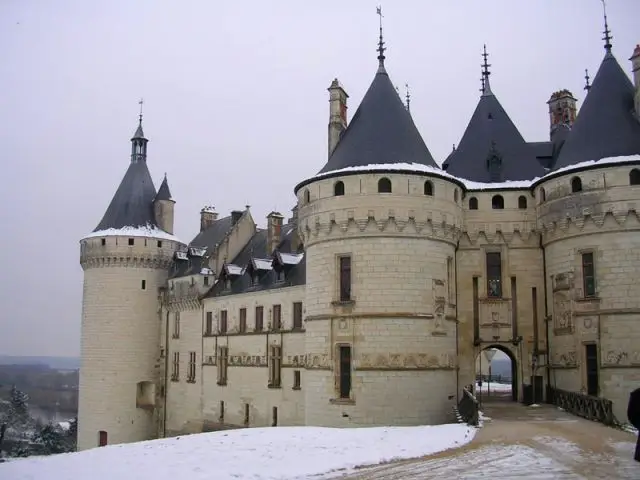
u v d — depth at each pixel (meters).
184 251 59.03
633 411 17.89
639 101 32.59
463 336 35.12
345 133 34.88
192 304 54.31
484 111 39.91
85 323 56.88
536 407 32.22
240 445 22.72
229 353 49.81
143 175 60.38
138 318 56.31
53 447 95.81
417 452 20.81
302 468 19.02
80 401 56.59
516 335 34.84
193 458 20.78
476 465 18.38
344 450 21.33
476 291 35.47
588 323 31.16
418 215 31.67
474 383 34.56
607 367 30.22
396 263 31.20
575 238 32.06
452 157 39.69
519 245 35.44
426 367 30.84
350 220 31.69
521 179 36.66
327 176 32.62
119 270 56.34
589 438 22.02
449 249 33.16
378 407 30.36
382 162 32.38
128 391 55.34
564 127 40.38
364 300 31.17
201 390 52.28
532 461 18.55
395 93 35.19
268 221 51.56
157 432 56.31
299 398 42.59
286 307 44.66
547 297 34.28
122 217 58.06
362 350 30.88
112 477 18.48
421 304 31.22
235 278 51.91
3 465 20.83
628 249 30.39
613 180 30.91
